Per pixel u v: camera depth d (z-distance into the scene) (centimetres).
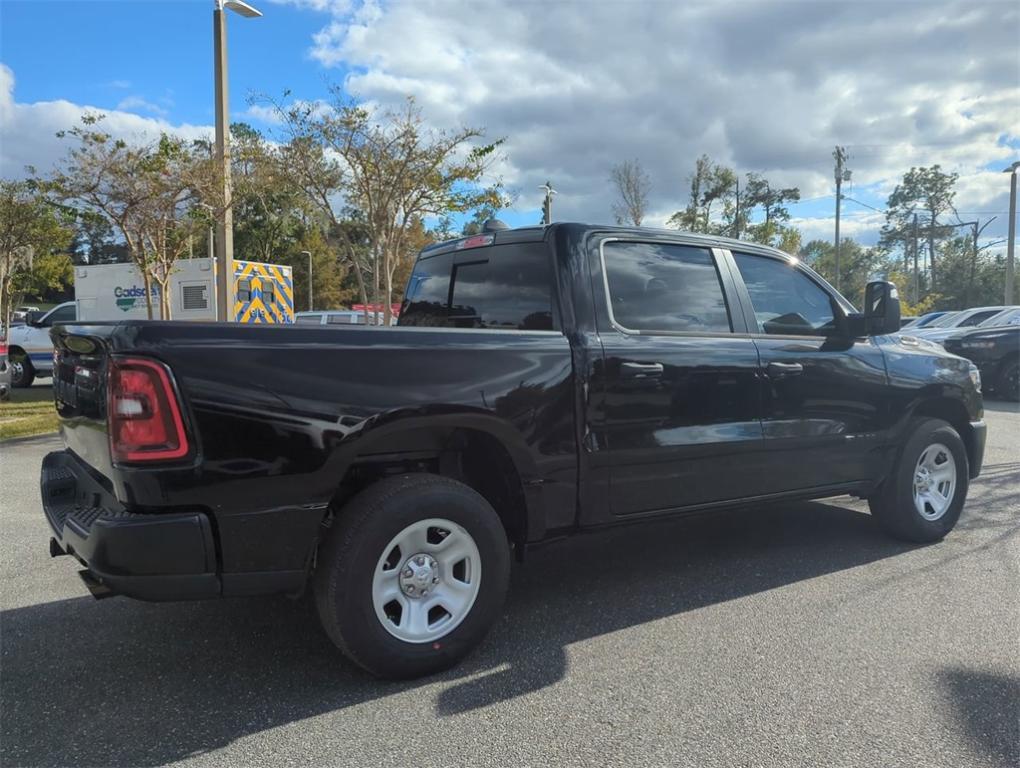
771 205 4822
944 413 529
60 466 369
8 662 331
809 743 265
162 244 1190
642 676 317
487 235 428
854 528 542
